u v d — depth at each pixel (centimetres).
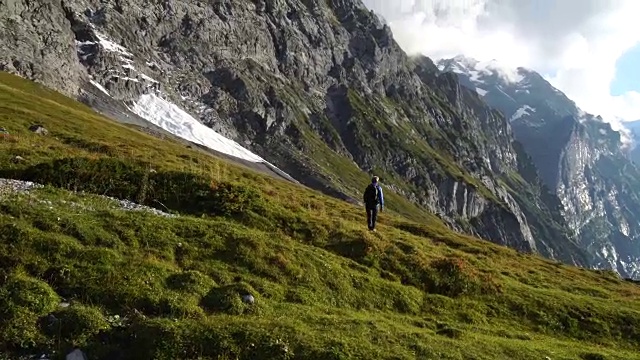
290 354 1702
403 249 3609
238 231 2759
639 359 2566
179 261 2366
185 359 1612
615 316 3331
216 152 18288
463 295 3181
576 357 2373
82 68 18412
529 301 3300
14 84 13162
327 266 2752
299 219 3484
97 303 1852
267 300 2211
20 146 4619
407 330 2230
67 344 1620
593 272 6450
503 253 6128
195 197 3409
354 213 6034
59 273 1923
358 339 1927
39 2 17212
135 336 1669
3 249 1962
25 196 2641
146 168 3625
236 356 1656
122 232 2406
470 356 2048
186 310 1895
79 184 3312
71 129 8269
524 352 2275
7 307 1670
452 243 6006
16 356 1555
